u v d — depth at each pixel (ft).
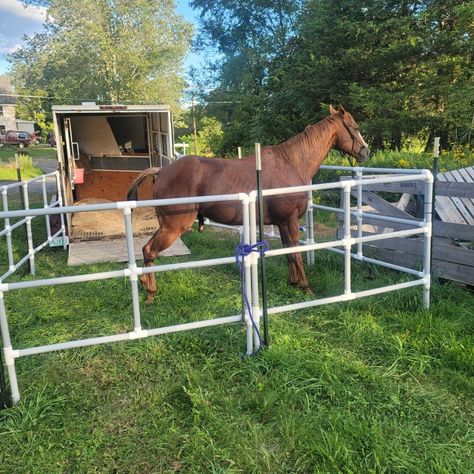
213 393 9.88
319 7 50.75
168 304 15.30
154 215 28.40
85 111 23.63
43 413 9.29
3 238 26.73
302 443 8.31
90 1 114.93
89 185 31.86
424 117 41.09
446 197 17.92
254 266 11.15
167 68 121.60
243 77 68.18
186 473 7.79
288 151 15.87
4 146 137.28
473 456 8.07
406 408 9.45
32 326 14.21
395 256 18.02
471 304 14.37
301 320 13.80
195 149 76.02
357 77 47.06
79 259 21.11
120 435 8.80
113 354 11.89
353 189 19.69
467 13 37.35
